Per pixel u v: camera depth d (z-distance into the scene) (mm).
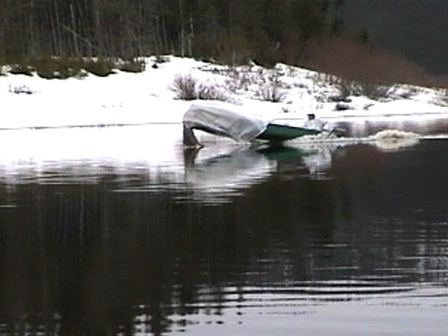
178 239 31422
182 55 156000
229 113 77438
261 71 151750
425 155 63188
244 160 61969
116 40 158750
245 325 21172
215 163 59906
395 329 20750
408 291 23891
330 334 20484
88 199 42000
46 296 23766
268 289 24250
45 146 77438
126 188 46125
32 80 125875
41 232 33219
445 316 21656
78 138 87812
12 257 28688
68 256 28734
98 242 31078
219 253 28922
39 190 45750
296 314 21969
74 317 21938
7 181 50094
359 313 22000
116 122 115312
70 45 164625
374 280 25078
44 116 113750
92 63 134750
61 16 167625
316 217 35750
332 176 50344
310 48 181750
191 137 76625
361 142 77375
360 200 40406
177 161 61719
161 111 120750
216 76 143125
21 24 160750
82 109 117938
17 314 22188
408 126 101750
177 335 20531
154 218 36062
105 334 20719
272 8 184250
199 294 23828
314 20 189250
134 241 31188
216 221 35062
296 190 44188
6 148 75375
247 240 31062
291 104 135250
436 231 32344
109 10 164000
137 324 21344
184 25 171125
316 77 153500
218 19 178125
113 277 25797
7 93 119062
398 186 45250
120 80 131875
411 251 28859
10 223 35312
